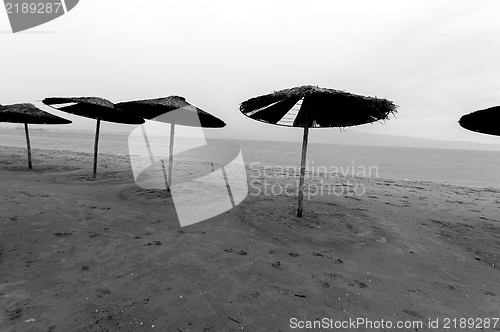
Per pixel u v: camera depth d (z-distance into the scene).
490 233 3.97
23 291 2.02
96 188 5.86
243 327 1.77
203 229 3.69
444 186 9.47
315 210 4.78
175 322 1.78
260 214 4.46
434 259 3.04
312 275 2.55
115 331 1.65
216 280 2.36
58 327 1.66
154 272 2.44
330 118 4.80
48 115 7.90
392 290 2.35
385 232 3.86
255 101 3.85
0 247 2.72
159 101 4.59
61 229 3.33
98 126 7.05
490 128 4.24
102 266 2.49
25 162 9.62
